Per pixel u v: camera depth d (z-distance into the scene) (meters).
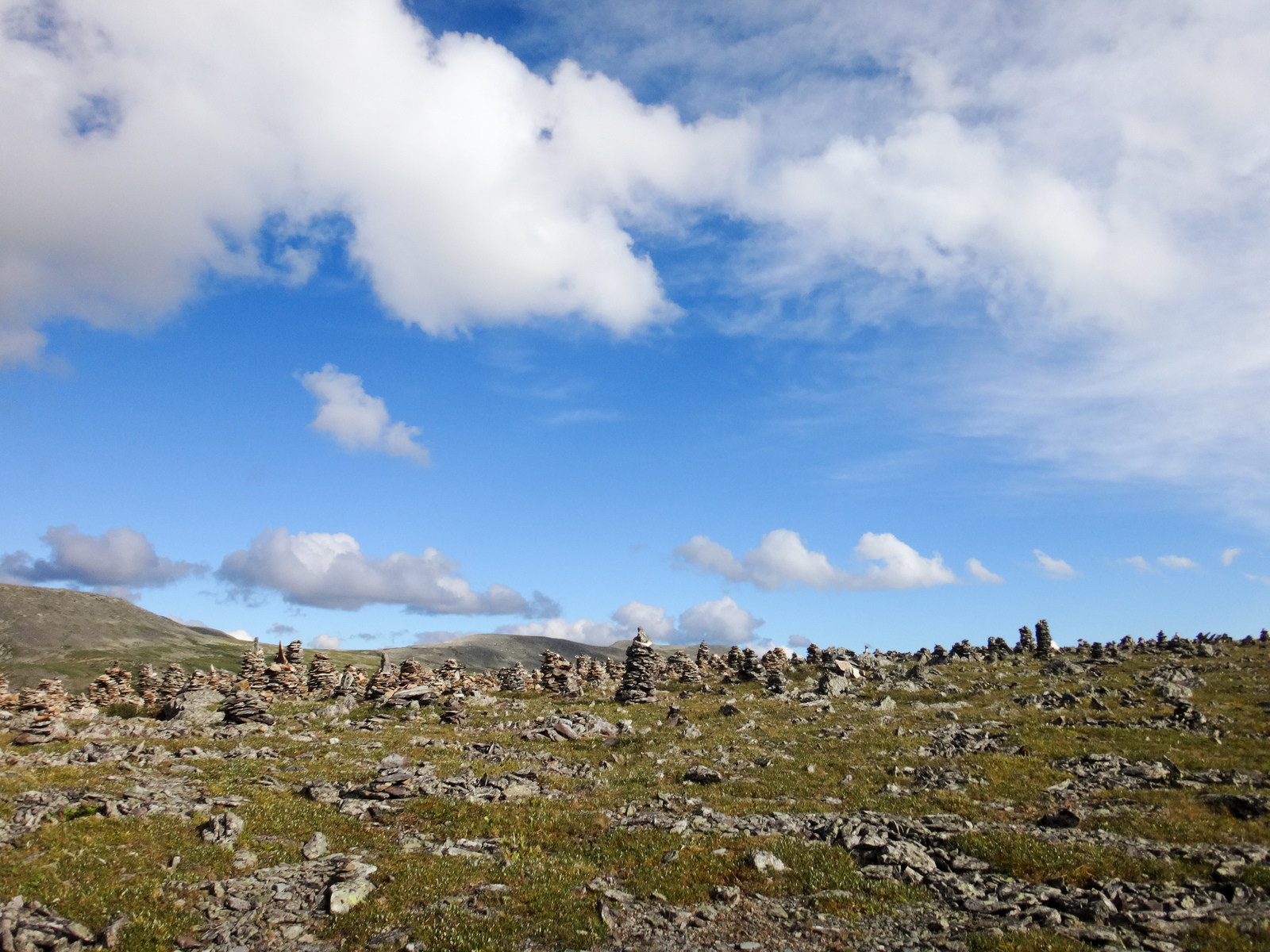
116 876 24.27
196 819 29.91
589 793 38.22
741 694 77.94
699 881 25.89
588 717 59.12
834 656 105.62
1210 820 30.02
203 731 50.69
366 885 25.28
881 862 27.08
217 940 21.64
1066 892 23.38
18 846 25.14
